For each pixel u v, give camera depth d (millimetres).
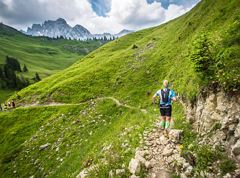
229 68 17094
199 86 20156
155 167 14922
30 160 46281
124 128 29516
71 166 35812
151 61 70000
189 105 21734
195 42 19219
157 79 58906
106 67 83312
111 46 137375
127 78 68562
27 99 80812
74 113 60312
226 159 13992
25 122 65000
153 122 21844
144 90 57125
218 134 15711
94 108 58062
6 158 49906
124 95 59312
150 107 44125
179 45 63656
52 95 74938
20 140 56688
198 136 17016
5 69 192250
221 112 16406
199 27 55938
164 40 81312
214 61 18609
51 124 58344
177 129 19000
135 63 76562
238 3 41062
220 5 49594
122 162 16906
